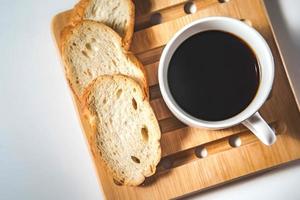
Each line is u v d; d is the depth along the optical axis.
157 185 0.41
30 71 0.45
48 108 0.45
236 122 0.36
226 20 0.37
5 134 0.45
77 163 0.44
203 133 0.41
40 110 0.45
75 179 0.44
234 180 0.42
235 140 0.42
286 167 0.44
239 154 0.41
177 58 0.39
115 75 0.41
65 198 0.44
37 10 0.45
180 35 0.37
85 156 0.44
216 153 0.41
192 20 0.42
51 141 0.44
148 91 0.41
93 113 0.41
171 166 0.41
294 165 0.44
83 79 0.42
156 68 0.42
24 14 0.45
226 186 0.43
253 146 0.41
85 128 0.41
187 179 0.41
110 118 0.41
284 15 0.45
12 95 0.45
